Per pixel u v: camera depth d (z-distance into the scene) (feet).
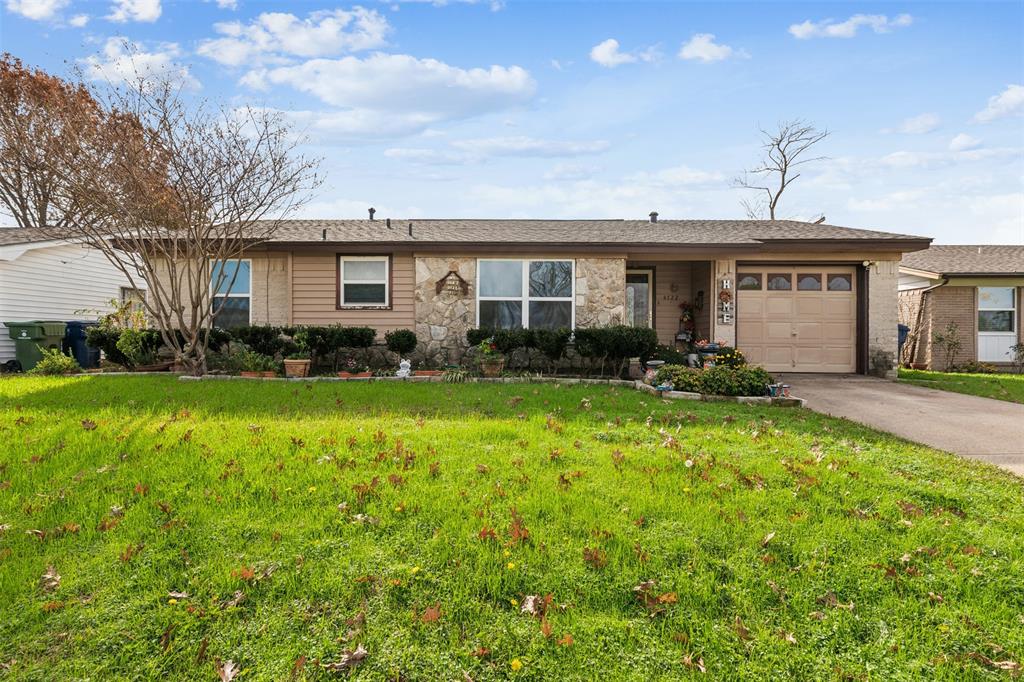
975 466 14.39
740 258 37.04
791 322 38.19
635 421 18.62
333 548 9.63
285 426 16.70
